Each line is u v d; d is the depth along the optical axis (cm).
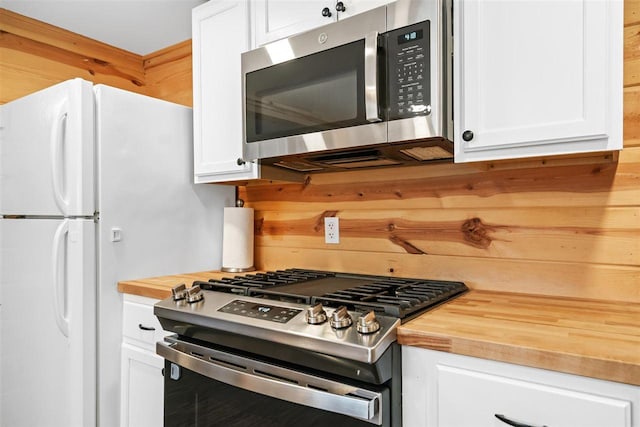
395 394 99
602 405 77
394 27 125
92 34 235
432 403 96
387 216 171
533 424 84
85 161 163
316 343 100
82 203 161
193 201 204
